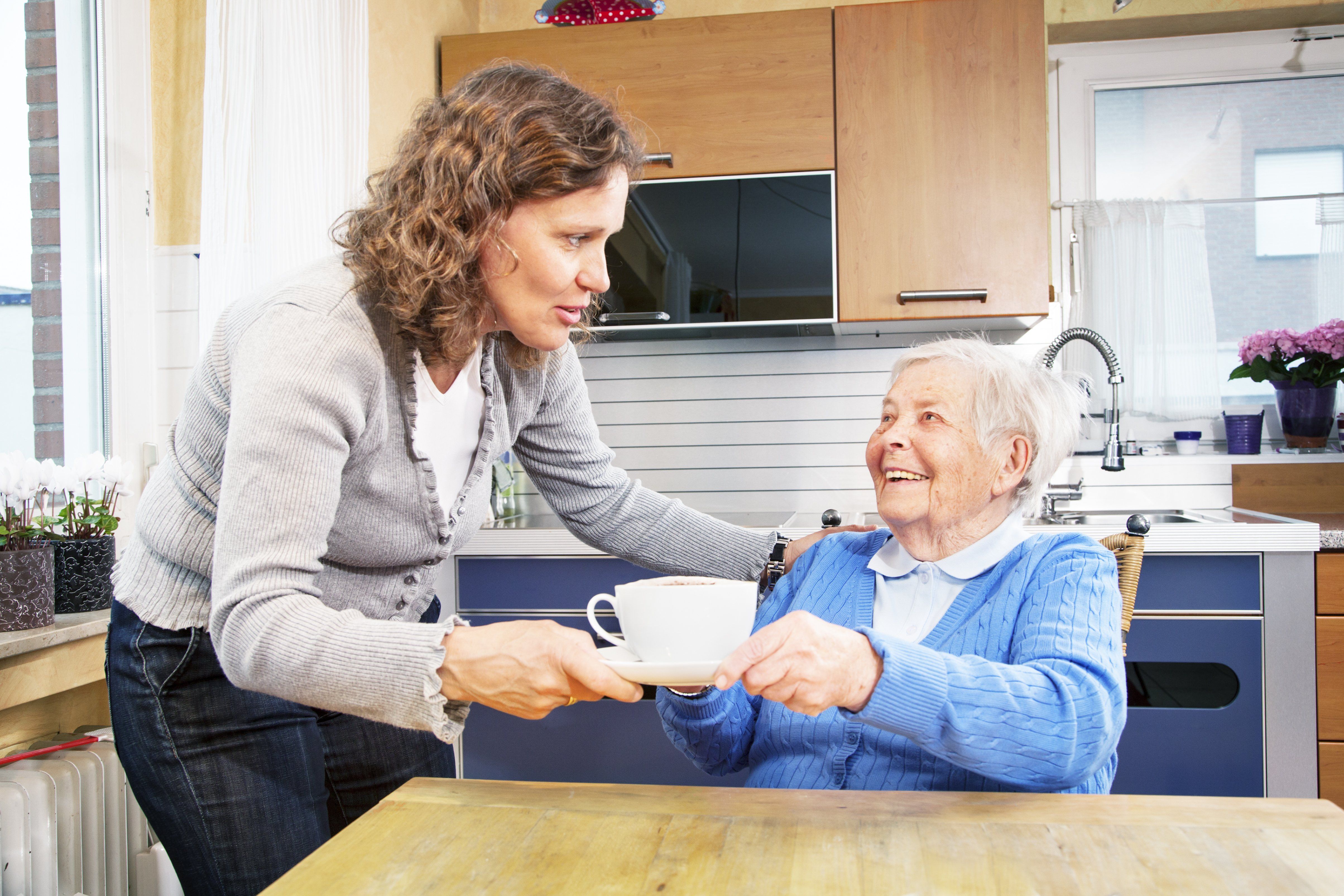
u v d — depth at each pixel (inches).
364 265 35.1
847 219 96.7
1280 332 101.7
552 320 35.9
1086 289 108.9
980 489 41.5
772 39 97.6
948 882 24.0
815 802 29.7
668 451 114.3
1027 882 23.9
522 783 32.0
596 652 27.1
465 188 32.3
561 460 50.3
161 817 40.0
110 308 74.2
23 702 53.8
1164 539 80.1
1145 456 105.3
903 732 29.6
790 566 50.5
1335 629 79.1
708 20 98.3
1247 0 104.3
